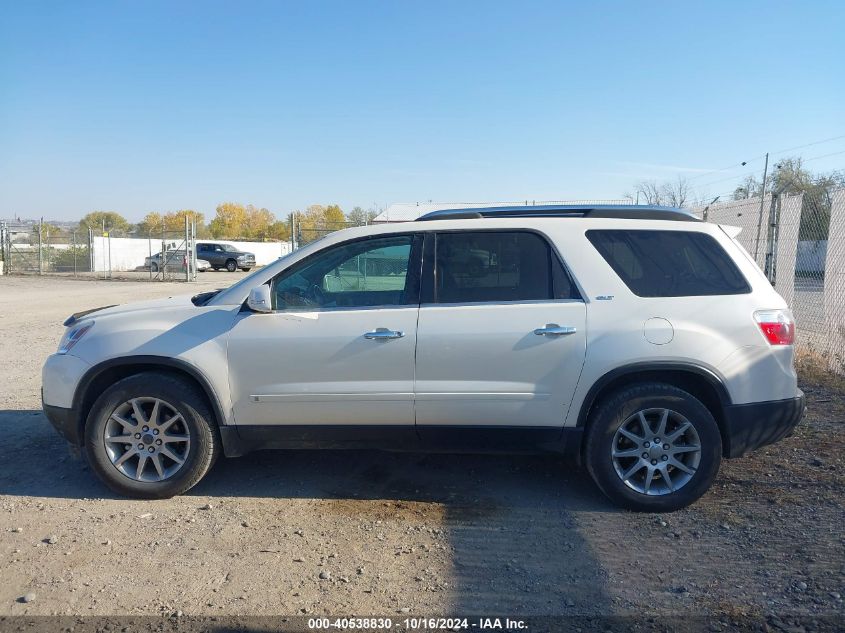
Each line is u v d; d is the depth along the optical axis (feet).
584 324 14.06
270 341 14.57
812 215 31.32
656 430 14.19
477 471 16.96
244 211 302.86
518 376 14.17
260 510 14.64
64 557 12.50
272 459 17.88
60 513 14.48
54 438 19.65
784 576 11.59
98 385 15.43
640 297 14.24
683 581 11.51
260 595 11.16
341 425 14.73
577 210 15.31
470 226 14.92
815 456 17.20
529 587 11.39
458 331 14.17
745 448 14.29
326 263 15.14
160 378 14.84
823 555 12.27
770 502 14.64
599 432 14.12
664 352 13.87
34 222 127.24
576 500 15.06
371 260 15.01
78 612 10.67
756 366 14.07
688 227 14.88
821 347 27.68
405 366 14.30
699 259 14.65
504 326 14.14
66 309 56.65
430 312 14.42
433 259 14.83
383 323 14.38
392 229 15.14
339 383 14.47
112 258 136.56
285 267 15.11
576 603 10.88
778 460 17.04
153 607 10.82
